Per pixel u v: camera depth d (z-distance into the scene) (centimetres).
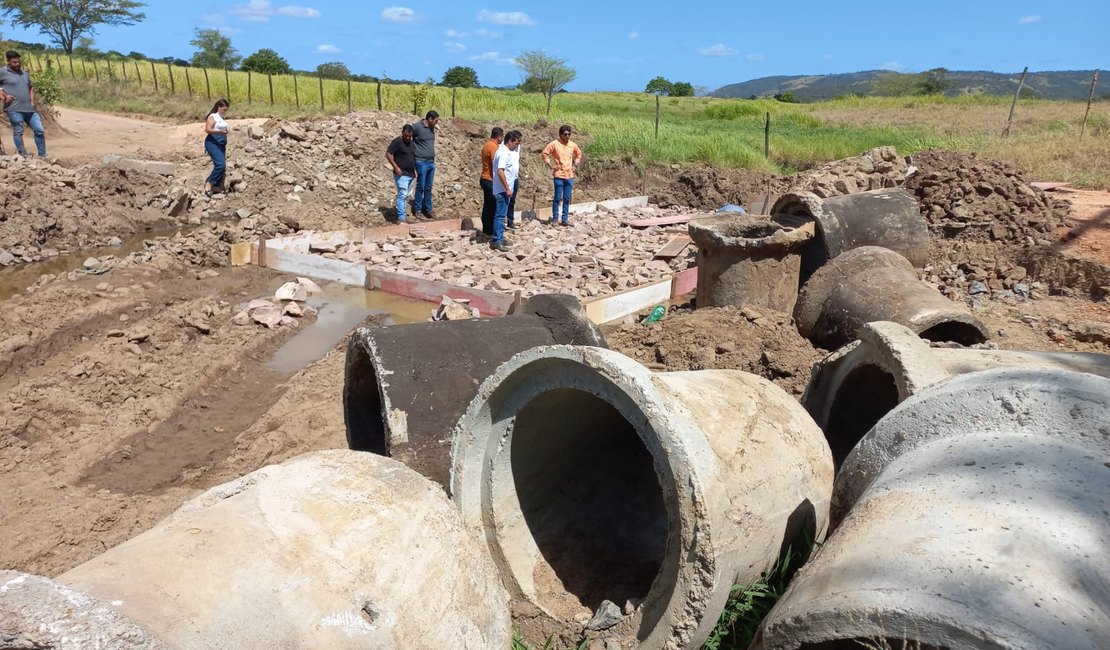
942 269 954
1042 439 268
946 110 3638
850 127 2723
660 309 824
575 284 951
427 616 265
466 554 292
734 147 1780
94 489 503
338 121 1605
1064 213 1049
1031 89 5406
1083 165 1529
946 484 258
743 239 709
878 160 1177
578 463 437
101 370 658
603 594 370
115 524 463
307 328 823
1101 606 204
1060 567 212
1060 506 235
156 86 3388
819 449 375
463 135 1759
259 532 258
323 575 252
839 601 221
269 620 234
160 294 898
